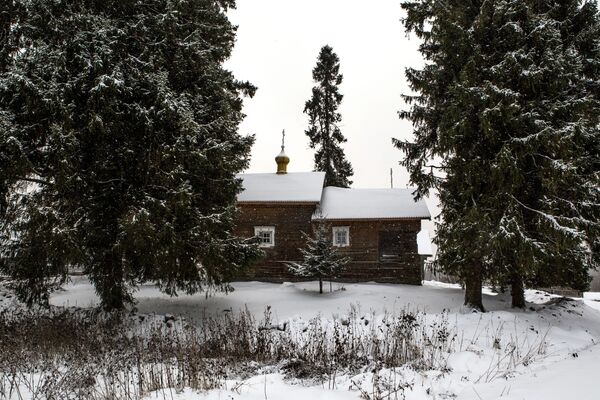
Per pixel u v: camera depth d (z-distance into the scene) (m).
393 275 23.48
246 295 18.67
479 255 13.88
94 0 13.44
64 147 11.51
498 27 14.25
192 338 9.70
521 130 13.27
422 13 16.31
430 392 6.28
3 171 11.39
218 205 15.20
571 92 14.64
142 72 13.16
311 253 19.80
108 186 12.87
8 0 12.77
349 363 8.33
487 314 13.16
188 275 13.97
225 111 15.86
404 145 16.53
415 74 16.05
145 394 6.04
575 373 7.27
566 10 15.10
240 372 7.91
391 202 25.25
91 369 7.18
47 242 11.34
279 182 26.52
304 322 12.59
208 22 16.72
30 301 13.08
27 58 12.11
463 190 14.29
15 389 6.57
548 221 13.06
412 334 9.95
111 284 13.36
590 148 14.64
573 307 16.70
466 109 13.88
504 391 6.28
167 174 12.73
